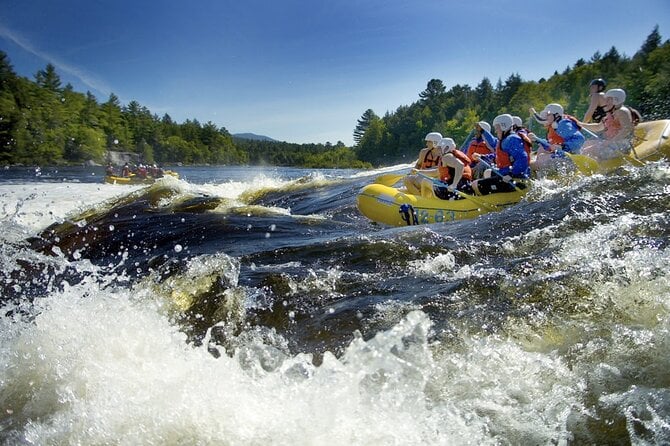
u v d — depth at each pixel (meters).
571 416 2.39
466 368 2.77
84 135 51.19
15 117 45.38
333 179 13.99
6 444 2.49
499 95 90.19
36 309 4.03
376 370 2.72
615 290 3.26
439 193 8.52
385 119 123.69
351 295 3.93
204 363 3.04
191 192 10.91
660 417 2.31
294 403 2.56
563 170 8.26
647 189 5.39
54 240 7.52
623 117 8.18
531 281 3.61
